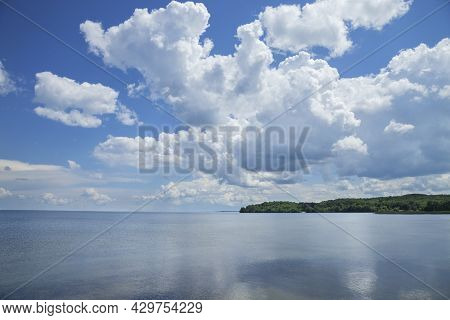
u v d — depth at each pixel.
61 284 15.62
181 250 24.66
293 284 15.42
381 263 19.67
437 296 13.71
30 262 20.61
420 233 33.91
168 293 14.25
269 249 24.92
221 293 14.24
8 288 15.08
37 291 14.64
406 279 16.14
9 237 34.38
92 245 27.33
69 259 21.36
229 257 21.77
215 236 33.31
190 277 16.67
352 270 18.00
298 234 34.62
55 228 45.88
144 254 23.03
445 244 26.89
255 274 17.22
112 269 18.45
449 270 17.89
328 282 15.74
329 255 22.30
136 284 15.55
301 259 20.94
